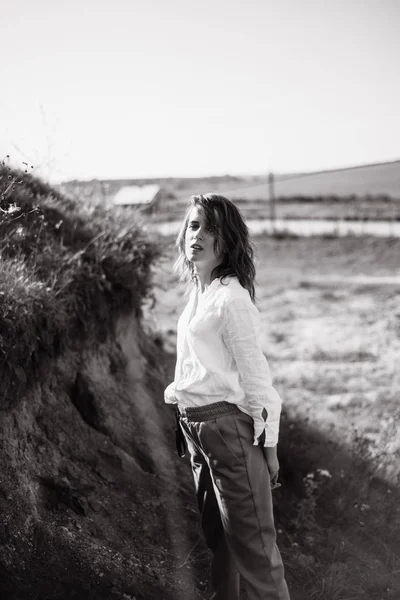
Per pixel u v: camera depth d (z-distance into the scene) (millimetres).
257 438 2418
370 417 5766
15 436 3244
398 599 3270
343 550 3602
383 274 16562
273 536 2477
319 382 7012
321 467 4395
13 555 2781
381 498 4125
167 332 7109
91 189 5363
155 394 4879
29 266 3725
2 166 3863
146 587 2980
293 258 19281
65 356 3979
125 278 4633
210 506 2680
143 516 3484
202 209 2564
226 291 2428
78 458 3594
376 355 8266
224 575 2738
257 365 2371
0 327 3076
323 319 10836
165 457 4184
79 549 3025
